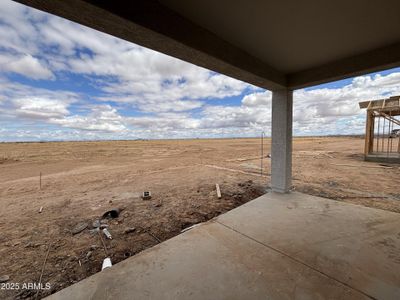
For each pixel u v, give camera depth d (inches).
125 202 174.9
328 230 96.0
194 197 184.5
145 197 181.9
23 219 142.9
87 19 59.7
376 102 340.5
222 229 99.9
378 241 85.2
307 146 743.7
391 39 93.4
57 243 108.3
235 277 65.1
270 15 75.0
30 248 103.5
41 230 124.8
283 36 91.2
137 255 79.4
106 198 189.6
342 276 64.3
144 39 72.2
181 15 74.7
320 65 125.8
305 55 111.4
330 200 140.5
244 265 71.3
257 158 461.4
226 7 70.0
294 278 63.9
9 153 671.1
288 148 154.6
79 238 113.7
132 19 60.4
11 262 91.4
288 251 79.3
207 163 405.7
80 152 704.4
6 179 294.8
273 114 158.2
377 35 89.8
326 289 58.9
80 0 50.3
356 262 71.4
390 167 290.0
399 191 178.9
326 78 123.6
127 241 108.8
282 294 57.3
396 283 60.6
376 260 72.3
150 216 142.7
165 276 66.6
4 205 176.2
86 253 97.6
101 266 87.4
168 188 220.7
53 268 86.4
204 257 76.8
